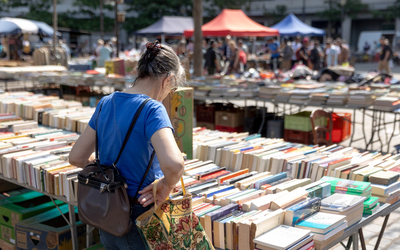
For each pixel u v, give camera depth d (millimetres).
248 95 6910
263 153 3092
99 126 1741
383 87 6859
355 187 2395
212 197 2373
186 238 1692
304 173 2824
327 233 1949
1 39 20547
